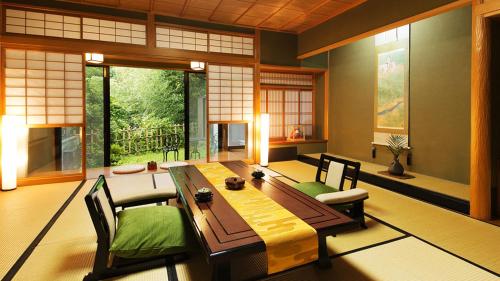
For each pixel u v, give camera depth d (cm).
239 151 666
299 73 657
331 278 180
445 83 394
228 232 154
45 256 206
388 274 184
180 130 820
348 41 463
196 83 614
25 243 226
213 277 154
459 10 373
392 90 477
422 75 426
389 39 480
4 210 300
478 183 276
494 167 280
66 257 205
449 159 391
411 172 444
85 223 266
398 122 467
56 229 252
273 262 146
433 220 275
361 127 550
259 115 566
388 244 225
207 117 526
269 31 570
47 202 327
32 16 401
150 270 189
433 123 412
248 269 190
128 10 456
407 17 351
